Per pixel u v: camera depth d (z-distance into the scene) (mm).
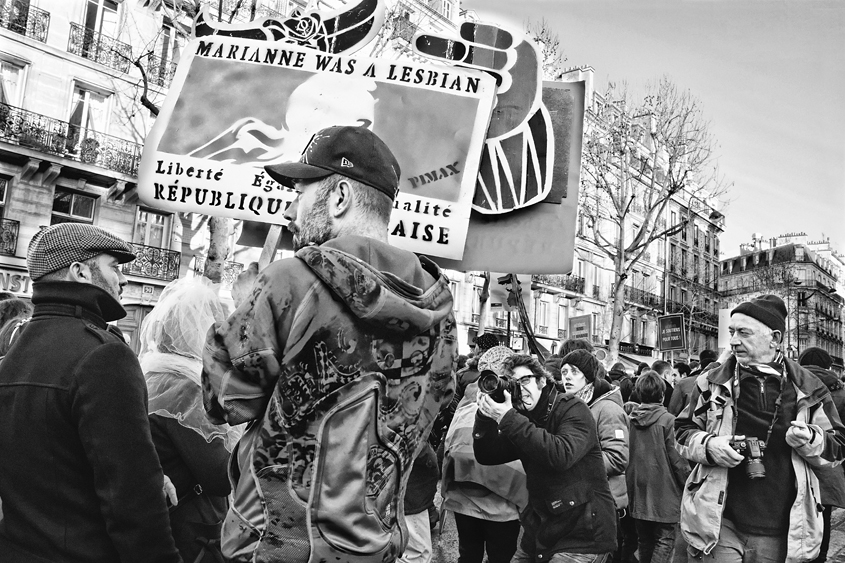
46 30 17297
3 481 1704
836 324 68375
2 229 16469
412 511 3459
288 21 3104
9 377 1760
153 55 17828
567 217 3062
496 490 3607
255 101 2990
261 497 1224
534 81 3143
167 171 2906
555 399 3027
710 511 2924
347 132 1458
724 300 50312
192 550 2094
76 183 18016
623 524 5020
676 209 40375
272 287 1252
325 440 1230
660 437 4430
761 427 2916
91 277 1933
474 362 5059
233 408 1240
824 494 3939
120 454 1654
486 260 3057
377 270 1300
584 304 33656
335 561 1198
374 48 14219
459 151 2980
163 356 2285
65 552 1665
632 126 21203
